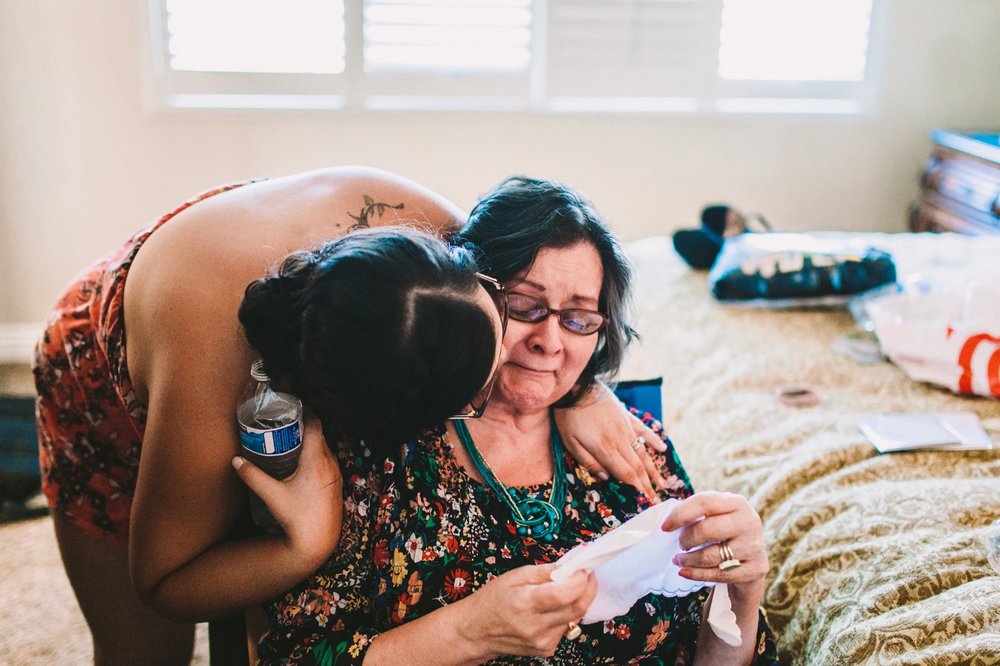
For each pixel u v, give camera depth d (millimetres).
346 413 911
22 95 3061
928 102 3422
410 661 1040
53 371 1371
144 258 1141
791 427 1800
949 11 3312
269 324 930
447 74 3338
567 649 1149
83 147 3170
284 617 1096
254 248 1121
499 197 1159
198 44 3186
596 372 1267
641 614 1181
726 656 1207
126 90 3133
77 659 1950
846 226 3576
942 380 1949
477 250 1135
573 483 1223
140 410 1216
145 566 1107
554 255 1116
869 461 1639
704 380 2045
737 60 3412
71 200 3195
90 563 1479
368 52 3279
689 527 1095
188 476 1058
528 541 1154
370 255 893
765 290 2348
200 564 1099
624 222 3527
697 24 3359
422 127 3324
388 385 883
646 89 3424
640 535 1047
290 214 1188
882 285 2307
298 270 948
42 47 3027
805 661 1306
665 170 3463
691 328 2283
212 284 1079
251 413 1001
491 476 1162
